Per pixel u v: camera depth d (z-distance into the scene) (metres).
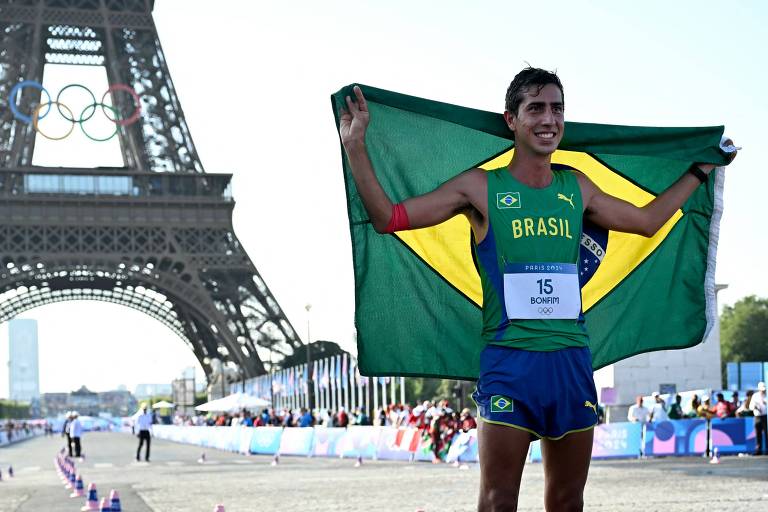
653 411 43.72
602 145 8.27
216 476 39.81
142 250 112.19
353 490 29.70
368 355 8.17
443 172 8.23
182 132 119.75
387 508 23.58
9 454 82.38
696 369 55.88
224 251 113.94
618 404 55.16
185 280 113.56
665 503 22.17
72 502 28.27
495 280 7.30
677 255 8.55
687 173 8.27
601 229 7.86
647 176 8.69
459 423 46.03
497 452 7.09
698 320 8.59
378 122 8.05
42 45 124.50
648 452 42.44
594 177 8.73
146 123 119.69
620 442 42.41
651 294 8.54
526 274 7.20
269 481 35.31
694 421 42.53
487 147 8.23
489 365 7.22
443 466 42.25
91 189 112.69
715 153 8.26
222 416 107.25
